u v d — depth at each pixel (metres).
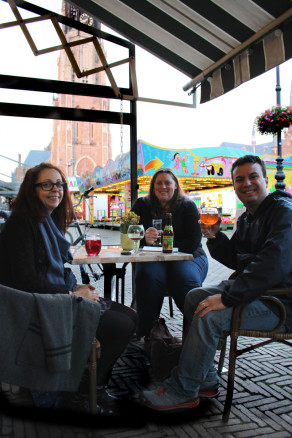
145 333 2.51
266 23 2.53
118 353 1.72
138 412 1.76
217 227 2.21
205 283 5.53
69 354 1.29
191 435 1.62
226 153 14.73
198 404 1.86
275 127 6.35
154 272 2.54
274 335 1.73
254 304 1.70
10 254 1.48
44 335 1.25
